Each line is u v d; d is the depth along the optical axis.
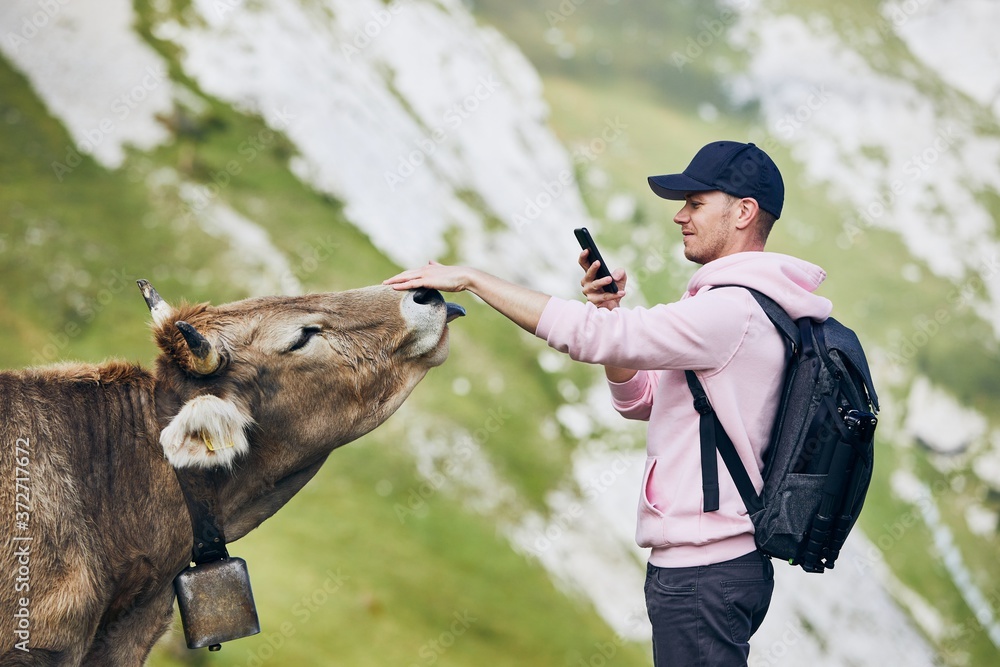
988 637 31.84
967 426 38.84
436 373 28.23
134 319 22.67
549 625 21.52
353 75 36.81
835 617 28.47
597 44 51.00
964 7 59.97
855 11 59.12
